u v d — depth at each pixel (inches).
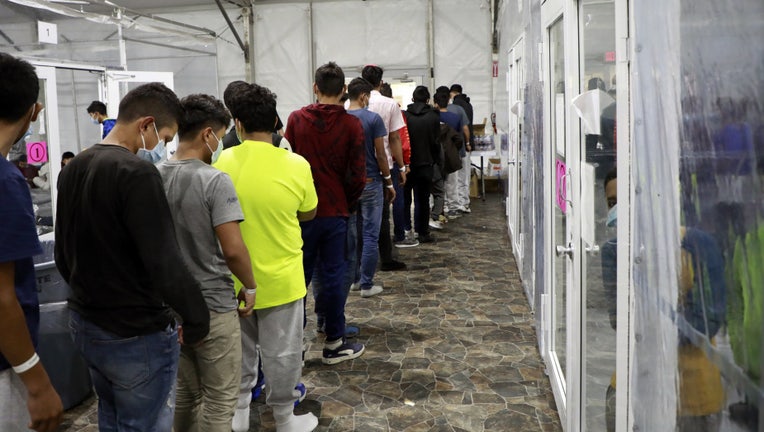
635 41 44.6
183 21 414.6
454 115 272.8
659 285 40.5
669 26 36.4
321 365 131.2
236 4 398.9
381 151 162.4
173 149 241.6
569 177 85.7
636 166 45.3
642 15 42.4
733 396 29.7
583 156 81.0
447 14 398.3
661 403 41.0
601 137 72.7
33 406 53.4
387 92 198.4
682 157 34.9
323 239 123.8
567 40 82.4
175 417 85.0
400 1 400.8
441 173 262.7
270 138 94.9
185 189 76.6
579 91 81.9
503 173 296.5
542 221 123.6
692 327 34.7
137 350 64.6
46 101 205.2
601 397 81.5
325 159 119.8
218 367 80.6
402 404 113.3
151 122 67.9
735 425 29.5
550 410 109.8
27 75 53.1
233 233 78.1
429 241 248.1
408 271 205.5
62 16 226.2
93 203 61.7
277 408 99.2
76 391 112.3
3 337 50.7
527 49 151.4
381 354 136.4
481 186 376.2
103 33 254.1
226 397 81.4
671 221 37.4
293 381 97.6
